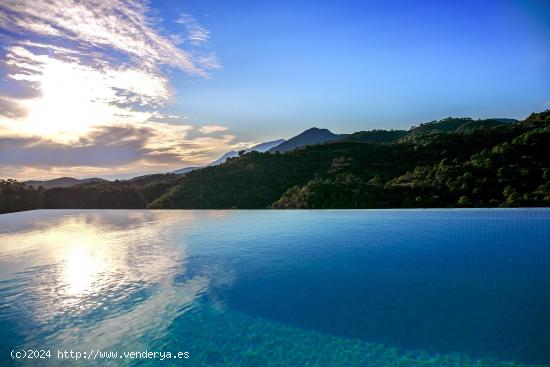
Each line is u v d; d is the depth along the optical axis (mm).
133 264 8930
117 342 4820
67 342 4852
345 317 5426
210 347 4641
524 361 4094
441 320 5191
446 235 11359
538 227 12328
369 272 7691
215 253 9953
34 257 10062
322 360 4270
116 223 17969
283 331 5039
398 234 11852
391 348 4473
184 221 17594
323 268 8117
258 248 10453
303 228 13930
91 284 7332
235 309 5855
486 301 5848
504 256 8695
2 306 6160
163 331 5133
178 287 7047
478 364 4059
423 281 6977
